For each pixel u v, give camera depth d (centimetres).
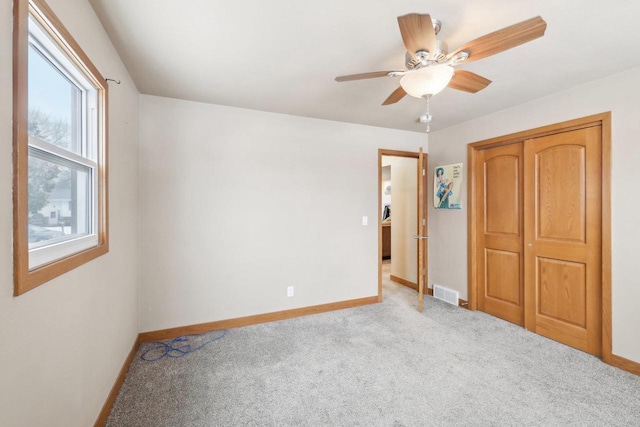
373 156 365
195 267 277
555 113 258
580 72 219
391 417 168
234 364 223
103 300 160
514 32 129
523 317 292
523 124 283
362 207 359
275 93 258
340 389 193
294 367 220
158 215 263
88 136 155
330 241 341
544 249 272
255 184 302
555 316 264
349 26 163
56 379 109
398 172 458
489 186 325
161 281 264
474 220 338
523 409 174
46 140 120
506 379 204
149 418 165
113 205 180
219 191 286
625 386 196
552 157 266
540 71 218
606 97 226
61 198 130
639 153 210
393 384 199
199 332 279
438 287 381
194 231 276
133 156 235
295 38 175
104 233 160
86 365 136
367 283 363
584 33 169
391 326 295
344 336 272
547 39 175
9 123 83
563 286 259
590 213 241
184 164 273
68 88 139
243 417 167
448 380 204
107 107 165
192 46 183
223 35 172
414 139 391
